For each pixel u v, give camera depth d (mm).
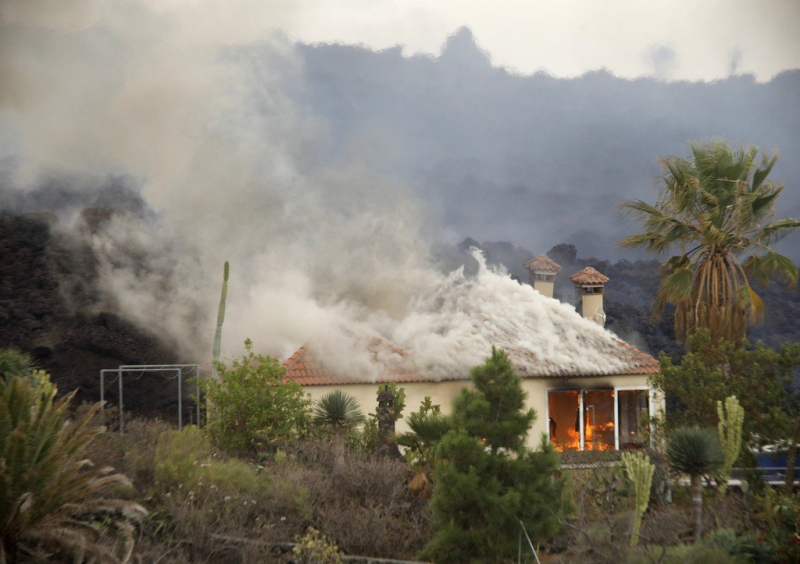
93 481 7012
